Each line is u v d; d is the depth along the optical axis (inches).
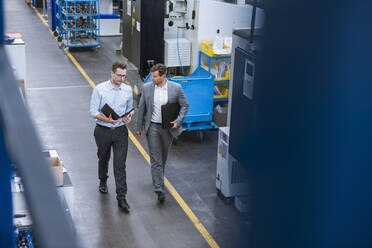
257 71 11.8
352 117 10.8
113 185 263.7
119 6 664.4
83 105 387.9
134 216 235.8
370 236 10.9
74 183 264.7
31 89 418.6
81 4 548.7
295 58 10.9
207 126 330.3
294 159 11.0
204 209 243.1
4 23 25.9
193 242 216.5
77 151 307.1
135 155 302.0
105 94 220.2
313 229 11.0
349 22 10.6
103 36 629.0
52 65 494.9
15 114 16.5
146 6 380.5
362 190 10.9
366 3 10.5
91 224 228.7
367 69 10.7
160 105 230.8
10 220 33.1
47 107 378.9
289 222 11.0
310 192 11.0
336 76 10.8
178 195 256.5
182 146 320.2
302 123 10.9
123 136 230.5
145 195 254.8
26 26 655.8
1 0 26.1
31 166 12.6
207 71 341.4
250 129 12.0
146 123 236.5
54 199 11.0
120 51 548.7
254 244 11.3
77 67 493.4
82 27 554.9
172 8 386.9
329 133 10.9
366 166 10.9
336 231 10.9
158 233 223.6
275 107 11.2
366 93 10.7
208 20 380.5
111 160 291.4
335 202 10.9
